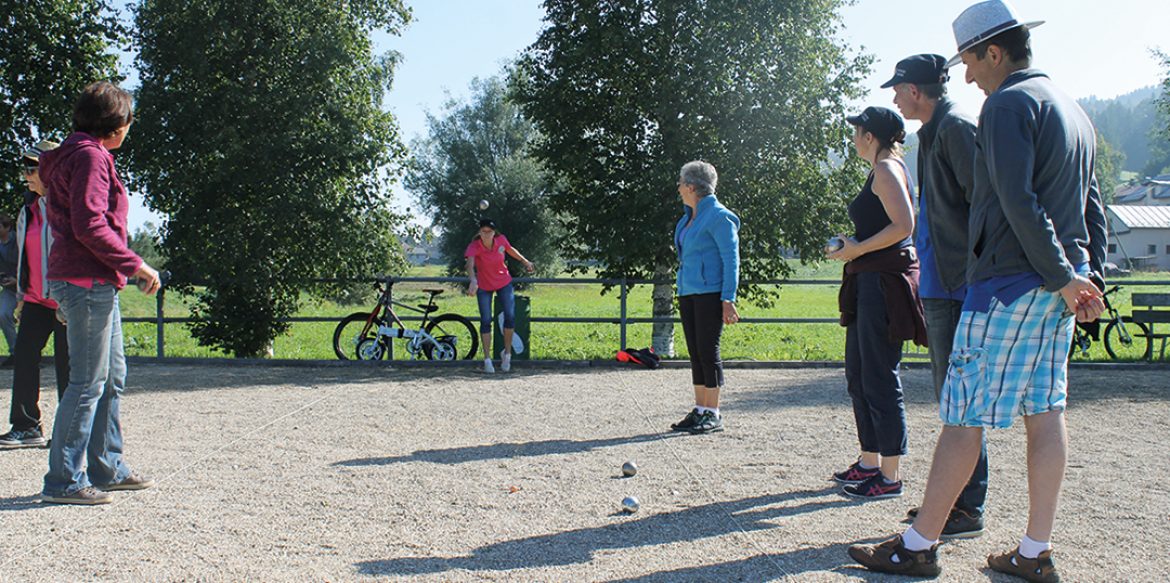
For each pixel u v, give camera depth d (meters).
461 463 5.73
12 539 4.05
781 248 13.92
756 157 13.31
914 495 4.88
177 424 7.15
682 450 6.18
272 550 3.92
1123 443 6.42
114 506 4.64
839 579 3.53
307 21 13.38
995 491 4.94
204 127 12.81
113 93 4.71
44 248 6.02
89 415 4.73
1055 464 3.41
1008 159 3.18
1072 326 3.45
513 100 14.24
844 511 4.57
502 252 11.11
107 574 3.60
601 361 11.65
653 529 4.26
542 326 23.56
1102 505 4.64
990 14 3.46
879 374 4.79
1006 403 3.37
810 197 13.49
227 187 13.04
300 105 12.91
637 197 12.66
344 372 11.11
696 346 6.89
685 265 6.87
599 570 3.66
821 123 13.34
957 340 3.50
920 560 3.52
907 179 4.68
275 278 12.87
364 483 5.17
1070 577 3.55
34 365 6.20
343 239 12.98
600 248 13.27
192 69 12.84
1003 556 3.58
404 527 4.29
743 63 13.03
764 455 6.00
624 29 12.90
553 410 7.98
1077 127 3.35
